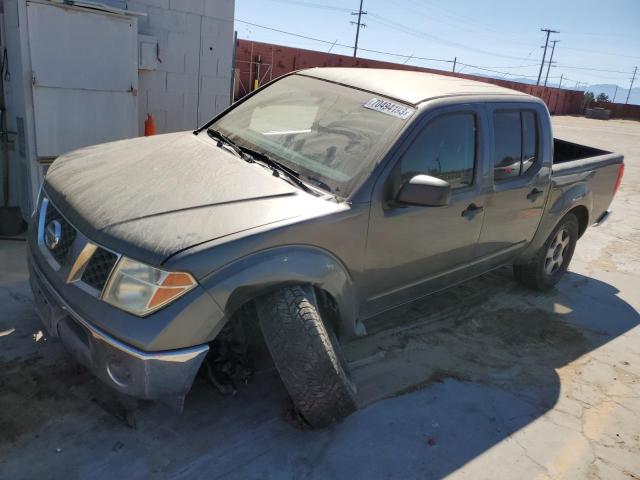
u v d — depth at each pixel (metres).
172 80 6.78
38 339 3.47
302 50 20.23
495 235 4.17
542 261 5.10
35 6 4.59
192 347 2.48
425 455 2.97
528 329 4.61
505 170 4.08
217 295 2.47
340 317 3.14
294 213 2.79
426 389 3.57
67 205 2.81
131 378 2.44
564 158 6.32
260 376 3.40
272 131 3.65
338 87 3.83
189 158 3.29
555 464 3.04
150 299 2.39
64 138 5.04
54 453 2.63
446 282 3.97
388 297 3.50
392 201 3.18
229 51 7.19
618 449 3.23
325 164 3.22
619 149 18.64
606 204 5.74
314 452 2.87
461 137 3.65
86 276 2.54
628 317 5.11
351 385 2.95
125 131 5.42
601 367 4.15
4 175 5.23
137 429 2.85
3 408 2.86
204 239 2.50
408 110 3.41
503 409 3.47
